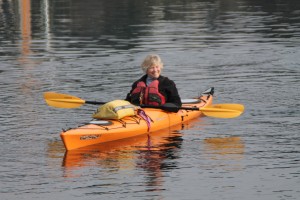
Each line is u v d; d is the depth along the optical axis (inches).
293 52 2026.3
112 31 2559.1
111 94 1487.5
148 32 2508.6
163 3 3641.7
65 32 2561.5
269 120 1258.6
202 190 900.0
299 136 1146.7
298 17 2915.8
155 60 1232.8
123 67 1819.6
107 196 880.9
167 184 924.0
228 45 2180.1
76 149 1088.2
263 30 2514.8
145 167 995.9
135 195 883.4
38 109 1348.4
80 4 3636.8
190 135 1171.9
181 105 1254.9
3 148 1088.8
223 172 970.1
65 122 1251.8
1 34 2539.4
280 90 1512.1
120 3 3656.5
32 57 2009.1
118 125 1153.4
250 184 919.7
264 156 1040.8
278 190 896.9
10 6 3607.3
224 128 1213.1
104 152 1072.8
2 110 1339.8
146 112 1213.1
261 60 1900.8
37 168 992.9
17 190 904.9
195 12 3171.8
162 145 1111.0
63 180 941.8
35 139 1141.7
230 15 3036.4
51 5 3612.2
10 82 1628.9
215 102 1414.9
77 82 1624.0
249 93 1489.9
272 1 3686.0
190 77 1675.7
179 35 2416.3
